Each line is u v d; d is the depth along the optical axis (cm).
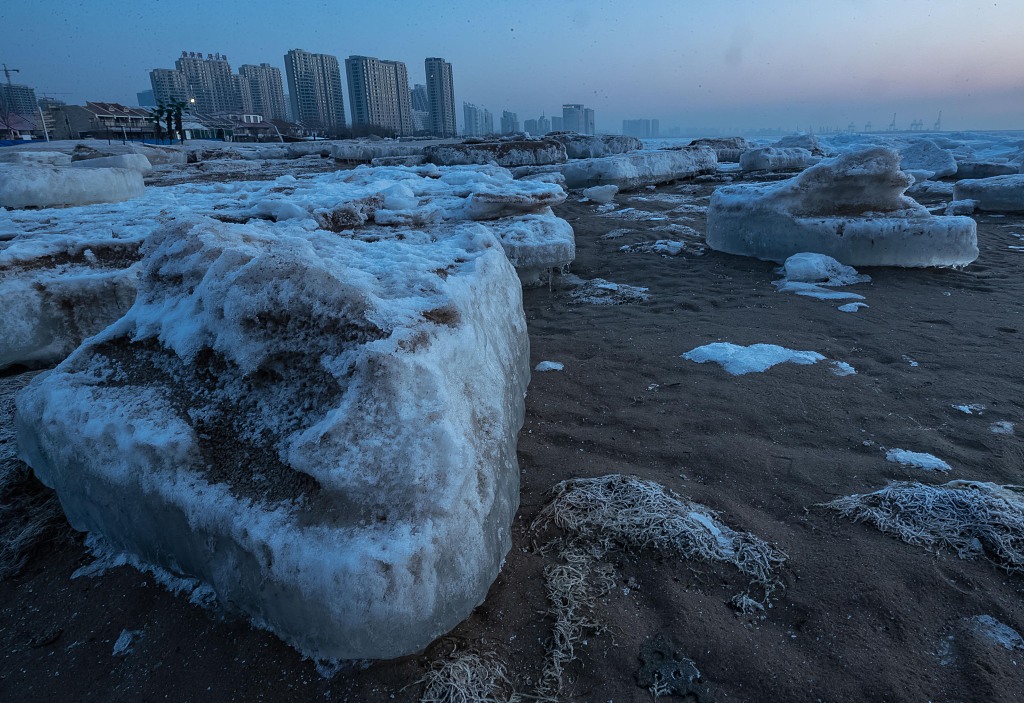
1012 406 342
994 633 195
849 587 212
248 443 213
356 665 184
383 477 188
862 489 267
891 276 635
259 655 191
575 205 1162
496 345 285
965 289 586
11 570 236
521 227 634
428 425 196
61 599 221
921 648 191
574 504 252
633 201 1194
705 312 543
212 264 246
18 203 690
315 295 219
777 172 1602
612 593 213
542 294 621
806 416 338
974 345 440
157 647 199
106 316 439
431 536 182
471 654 186
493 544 211
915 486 259
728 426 330
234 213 613
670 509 246
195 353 236
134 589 220
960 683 178
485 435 228
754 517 250
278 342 220
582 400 371
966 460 288
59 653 202
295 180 1054
